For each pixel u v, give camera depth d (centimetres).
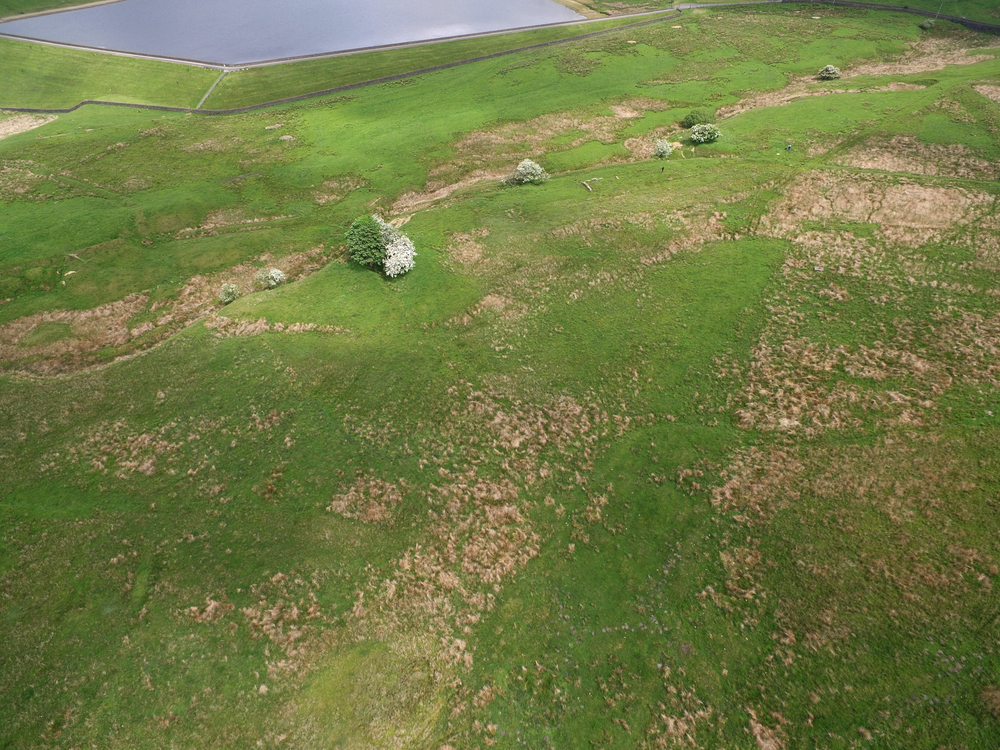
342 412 3269
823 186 4800
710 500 2758
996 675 2044
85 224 4975
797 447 2920
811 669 2164
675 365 3459
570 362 3531
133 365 3609
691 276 4112
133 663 2277
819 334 3541
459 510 2794
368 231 4150
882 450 2833
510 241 4484
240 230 5084
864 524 2558
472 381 3434
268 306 3947
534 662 2292
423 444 3094
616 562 2581
